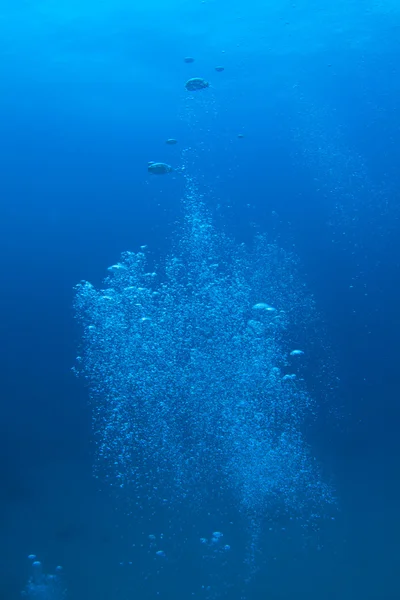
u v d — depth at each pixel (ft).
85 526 7.93
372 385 9.28
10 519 8.08
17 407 9.42
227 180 12.37
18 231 11.83
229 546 7.59
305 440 8.64
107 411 9.35
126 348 10.06
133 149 13.37
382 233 11.38
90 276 10.88
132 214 11.93
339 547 7.48
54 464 8.71
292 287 10.53
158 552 7.57
